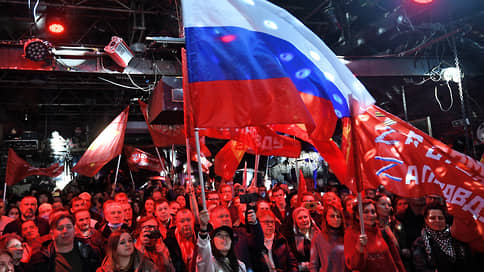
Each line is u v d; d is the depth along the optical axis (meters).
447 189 4.03
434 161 4.10
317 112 3.63
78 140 19.78
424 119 11.68
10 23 11.59
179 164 19.34
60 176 18.89
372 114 4.27
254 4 3.64
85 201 6.53
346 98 3.83
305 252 5.02
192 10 3.39
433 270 4.26
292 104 3.21
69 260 4.01
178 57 10.88
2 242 4.00
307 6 11.81
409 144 4.12
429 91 13.95
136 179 19.23
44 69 9.91
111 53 9.78
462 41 11.80
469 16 10.98
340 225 4.17
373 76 11.55
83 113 18.64
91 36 13.87
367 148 4.18
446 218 4.74
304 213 5.04
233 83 3.22
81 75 10.96
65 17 11.95
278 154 6.17
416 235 4.98
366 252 3.95
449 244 4.24
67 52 10.05
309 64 3.71
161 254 4.30
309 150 15.87
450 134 13.52
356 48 12.17
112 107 18.41
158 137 8.71
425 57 11.91
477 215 4.01
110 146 7.64
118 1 10.97
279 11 3.81
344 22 11.62
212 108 3.16
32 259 4.56
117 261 3.61
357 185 3.70
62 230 3.99
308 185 12.22
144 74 10.57
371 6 11.18
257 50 3.39
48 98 16.80
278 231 4.93
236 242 4.32
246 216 4.45
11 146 17.62
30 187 17.81
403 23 11.12
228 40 3.36
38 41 9.49
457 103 13.76
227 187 7.44
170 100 7.12
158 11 11.01
